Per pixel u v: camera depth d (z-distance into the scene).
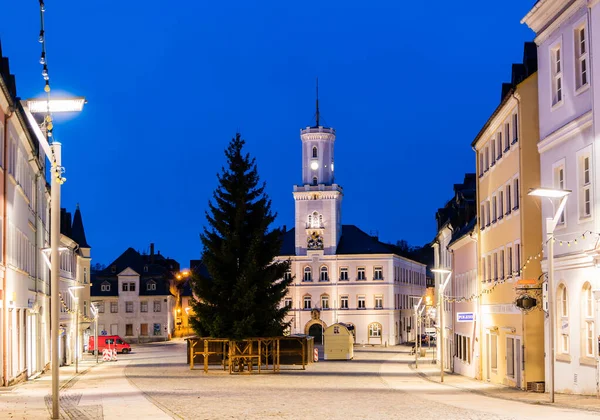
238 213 55.78
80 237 90.25
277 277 57.78
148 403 26.38
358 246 124.25
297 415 22.28
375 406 25.56
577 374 29.95
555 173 32.47
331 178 124.81
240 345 54.03
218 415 22.27
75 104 21.39
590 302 29.34
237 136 57.50
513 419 20.36
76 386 38.16
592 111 28.52
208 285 56.38
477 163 51.16
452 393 34.00
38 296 51.97
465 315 43.12
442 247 72.50
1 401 28.33
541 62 33.88
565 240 31.11
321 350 103.88
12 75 41.03
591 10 28.56
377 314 121.38
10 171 40.69
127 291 130.75
